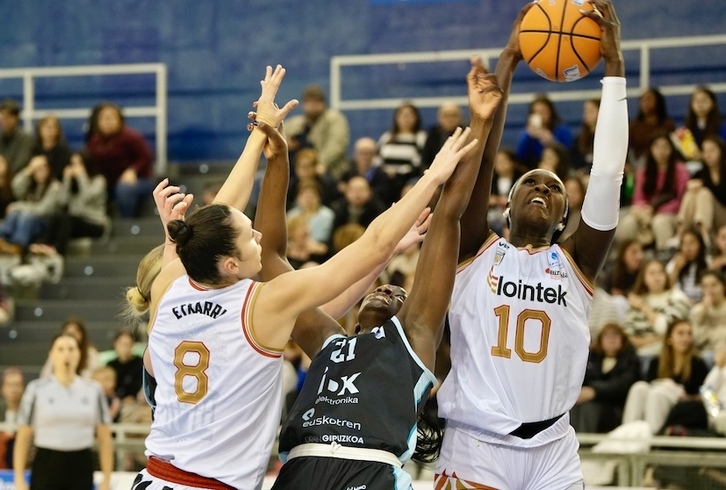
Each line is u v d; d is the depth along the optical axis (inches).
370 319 350.9
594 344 659.4
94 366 733.9
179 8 1055.6
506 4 997.8
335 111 898.7
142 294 340.8
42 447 603.2
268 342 300.8
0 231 908.0
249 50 1043.3
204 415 300.0
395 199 829.8
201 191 980.6
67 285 900.0
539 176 359.3
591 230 344.8
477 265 355.3
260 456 302.2
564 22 347.9
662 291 702.5
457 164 329.7
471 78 335.9
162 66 1027.9
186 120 1052.5
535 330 343.3
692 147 844.0
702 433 612.7
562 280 347.6
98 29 1066.1
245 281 307.1
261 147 357.1
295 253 770.2
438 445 376.5
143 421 700.7
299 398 328.2
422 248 333.1
